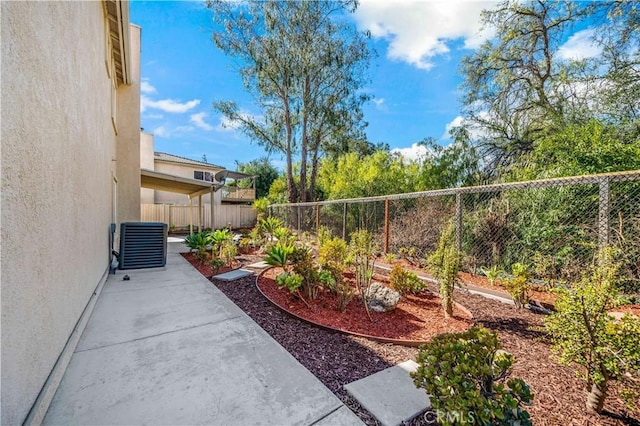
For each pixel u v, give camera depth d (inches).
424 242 279.9
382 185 496.7
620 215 154.4
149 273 239.5
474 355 67.1
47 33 82.4
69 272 104.0
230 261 277.7
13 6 61.4
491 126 433.1
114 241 275.3
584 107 335.3
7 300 57.3
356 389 86.9
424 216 286.0
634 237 148.5
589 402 77.4
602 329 75.6
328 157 720.3
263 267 266.7
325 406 79.3
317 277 167.8
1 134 55.7
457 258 148.1
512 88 417.4
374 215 342.3
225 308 157.2
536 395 83.8
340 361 104.5
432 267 158.9
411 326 135.5
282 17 553.6
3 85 56.8
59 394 81.0
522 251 205.8
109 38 242.1
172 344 113.9
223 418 73.5
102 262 196.1
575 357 79.3
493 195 235.6
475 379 65.3
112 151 275.6
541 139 337.7
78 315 118.7
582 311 77.6
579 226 175.8
